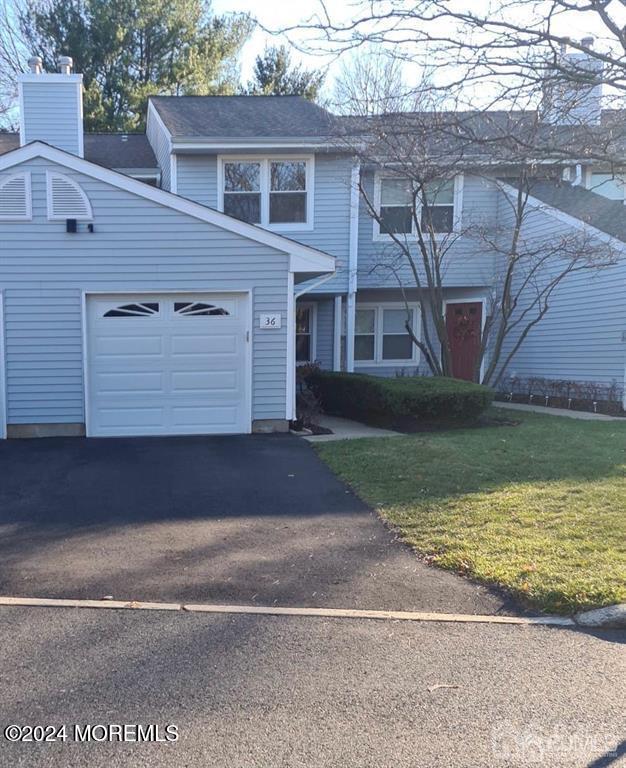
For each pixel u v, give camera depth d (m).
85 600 4.49
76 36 27.14
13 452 9.34
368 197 15.52
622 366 13.40
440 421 11.48
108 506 6.69
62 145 15.30
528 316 15.95
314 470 8.21
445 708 3.28
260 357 10.99
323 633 4.07
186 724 3.12
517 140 5.79
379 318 17.19
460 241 15.96
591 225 13.95
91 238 10.55
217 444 9.96
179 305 10.84
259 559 5.29
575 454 8.68
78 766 2.83
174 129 14.51
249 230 10.77
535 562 5.08
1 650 3.79
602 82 5.50
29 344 10.58
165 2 28.30
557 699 3.37
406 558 5.35
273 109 16.30
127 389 10.82
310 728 3.10
